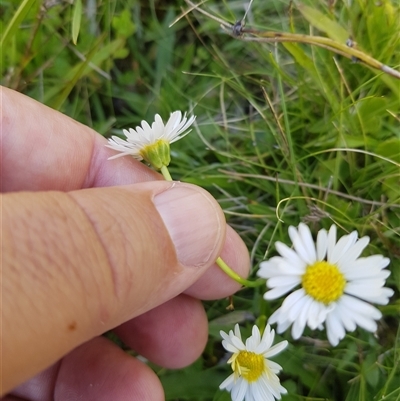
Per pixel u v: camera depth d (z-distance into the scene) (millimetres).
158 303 70
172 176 121
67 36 126
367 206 104
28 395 98
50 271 53
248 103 125
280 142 112
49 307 52
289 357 98
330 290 66
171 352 100
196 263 71
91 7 128
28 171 92
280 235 103
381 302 65
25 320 50
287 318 66
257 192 116
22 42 123
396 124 106
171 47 134
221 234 73
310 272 67
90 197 60
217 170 117
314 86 112
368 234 102
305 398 96
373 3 104
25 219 53
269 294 67
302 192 108
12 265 51
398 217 100
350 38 98
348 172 109
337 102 106
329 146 108
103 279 56
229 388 82
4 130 89
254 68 125
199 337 99
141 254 60
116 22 128
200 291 96
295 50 102
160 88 130
